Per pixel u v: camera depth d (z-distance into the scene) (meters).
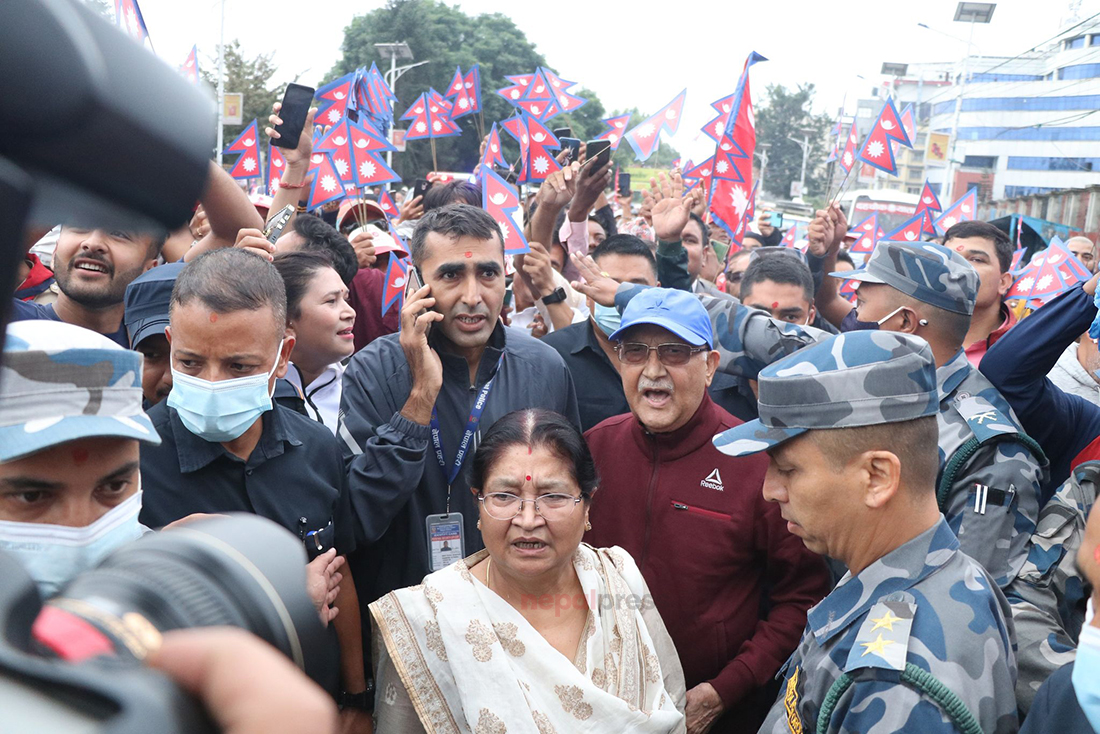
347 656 2.81
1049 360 2.89
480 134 8.10
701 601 2.87
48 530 1.49
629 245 4.38
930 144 32.56
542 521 2.27
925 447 1.87
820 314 5.76
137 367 1.53
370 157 4.93
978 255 3.88
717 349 3.31
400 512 3.03
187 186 0.48
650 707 2.29
